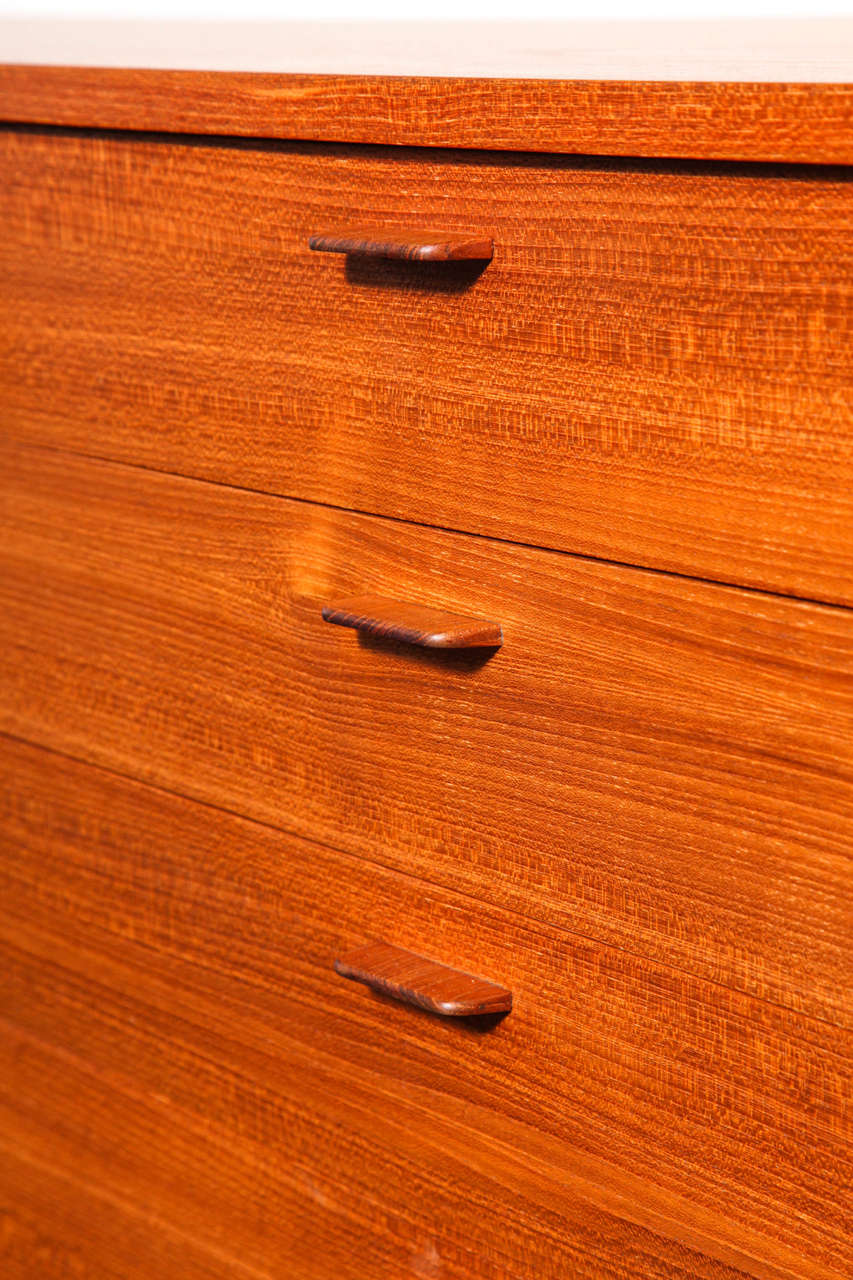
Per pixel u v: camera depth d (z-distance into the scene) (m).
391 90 1.24
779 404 1.14
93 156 1.39
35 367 1.46
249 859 1.41
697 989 1.21
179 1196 1.49
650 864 1.21
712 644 1.18
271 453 1.34
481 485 1.25
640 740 1.21
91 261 1.41
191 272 1.36
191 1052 1.46
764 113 1.12
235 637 1.39
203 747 1.42
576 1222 1.28
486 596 1.26
